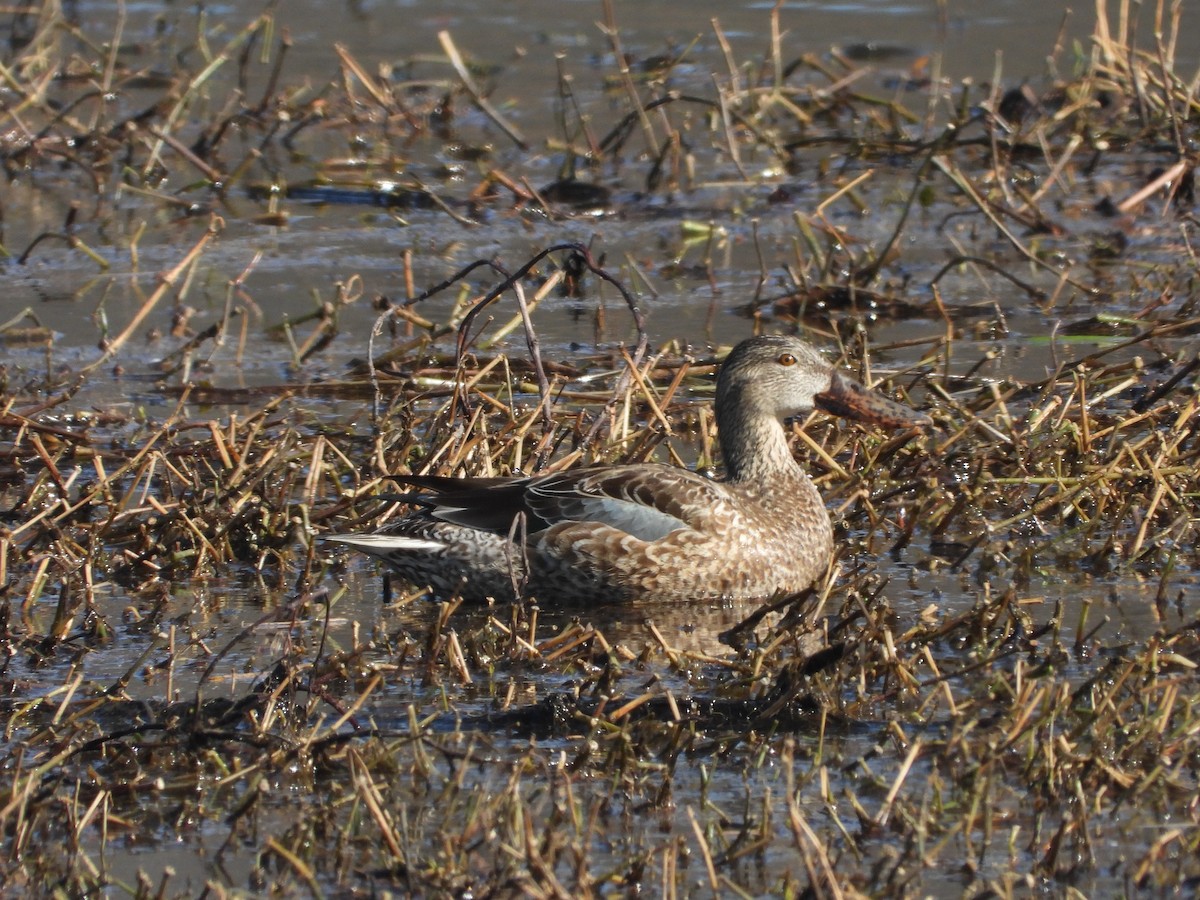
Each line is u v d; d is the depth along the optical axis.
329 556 12.88
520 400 15.72
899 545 12.73
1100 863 8.31
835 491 13.55
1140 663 9.89
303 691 10.35
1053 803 8.77
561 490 12.23
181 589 12.29
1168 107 22.56
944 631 10.78
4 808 8.92
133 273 19.66
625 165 23.48
